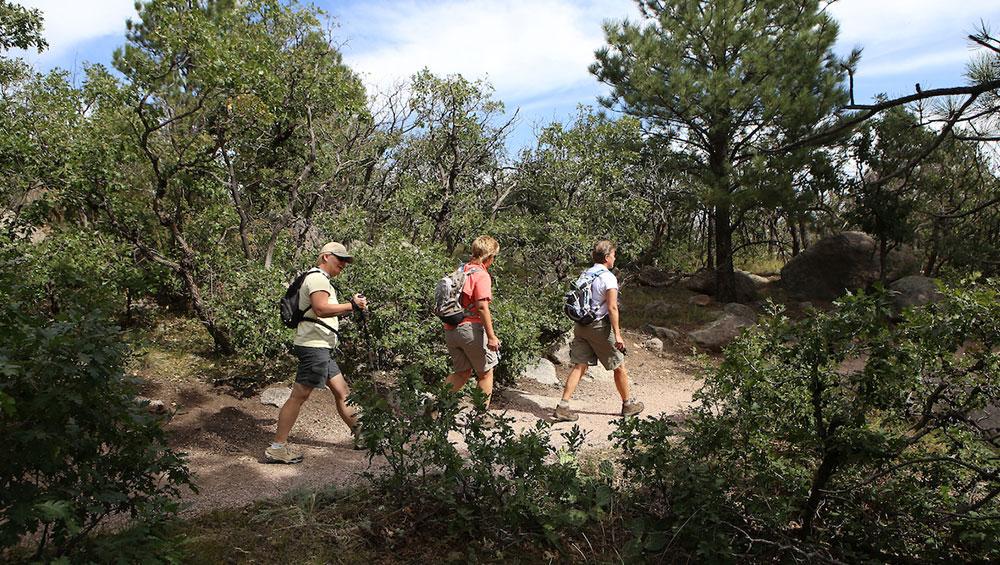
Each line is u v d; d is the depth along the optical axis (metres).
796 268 14.69
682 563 3.56
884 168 12.49
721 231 13.62
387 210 10.35
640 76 12.26
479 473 3.60
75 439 2.63
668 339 10.31
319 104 8.78
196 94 7.68
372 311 6.55
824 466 3.51
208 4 8.46
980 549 3.49
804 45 11.24
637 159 12.12
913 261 13.88
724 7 11.74
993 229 12.66
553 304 8.41
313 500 3.75
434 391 3.81
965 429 3.54
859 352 3.35
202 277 7.62
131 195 7.61
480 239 5.36
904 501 3.54
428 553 3.46
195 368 6.84
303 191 9.18
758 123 12.41
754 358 3.70
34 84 7.33
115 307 5.86
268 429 5.51
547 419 6.13
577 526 3.70
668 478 3.73
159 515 2.89
